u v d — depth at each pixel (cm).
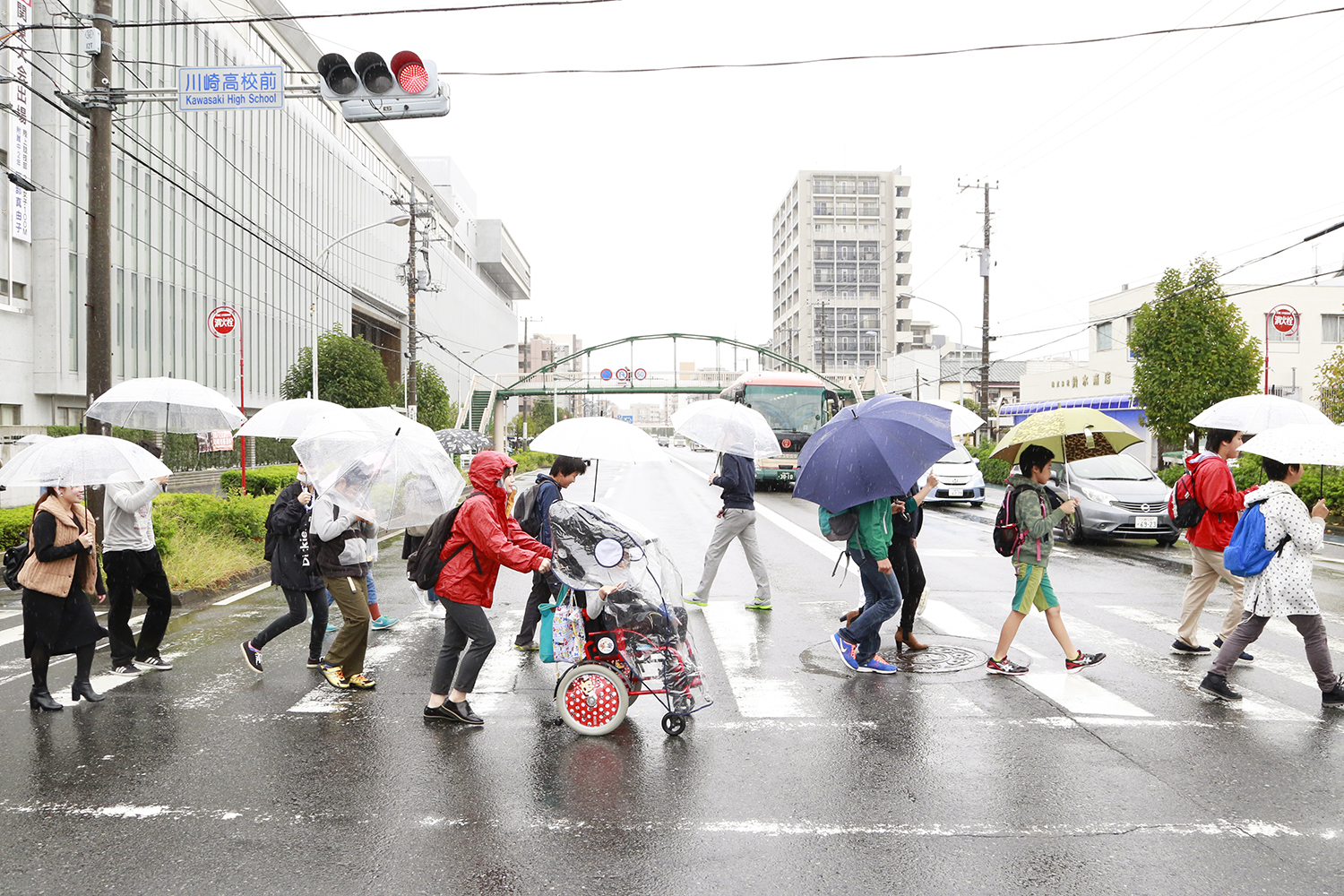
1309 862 363
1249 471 1784
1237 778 454
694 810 418
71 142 2838
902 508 715
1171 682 633
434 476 600
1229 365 2186
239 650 748
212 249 3859
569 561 523
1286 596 565
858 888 345
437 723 552
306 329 4866
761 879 352
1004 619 856
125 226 3225
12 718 562
